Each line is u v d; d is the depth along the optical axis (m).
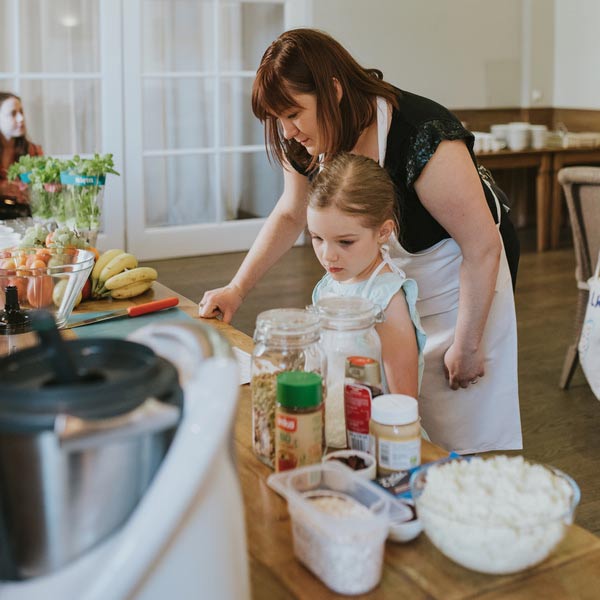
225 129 6.41
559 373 3.97
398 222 1.78
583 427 3.39
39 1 5.63
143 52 6.07
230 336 1.81
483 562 0.91
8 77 5.64
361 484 0.99
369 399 1.17
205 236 6.40
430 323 1.94
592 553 0.97
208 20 6.20
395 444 1.10
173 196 6.43
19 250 2.09
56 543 0.71
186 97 6.28
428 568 0.95
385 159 1.74
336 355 1.24
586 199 3.59
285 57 1.62
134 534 0.69
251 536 1.02
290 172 1.98
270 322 1.18
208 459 0.70
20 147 4.54
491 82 7.29
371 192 1.50
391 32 6.77
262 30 6.36
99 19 5.79
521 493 0.95
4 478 0.71
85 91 5.87
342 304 1.27
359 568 0.89
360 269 1.55
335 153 1.68
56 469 0.69
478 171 2.00
